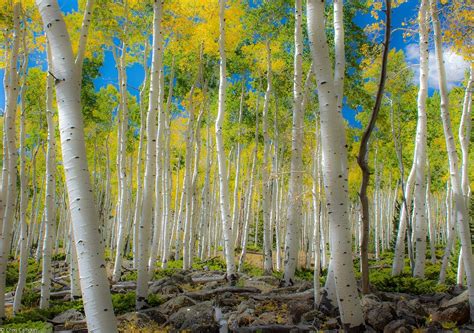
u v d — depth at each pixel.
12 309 10.17
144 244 8.78
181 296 8.73
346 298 5.94
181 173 25.67
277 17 15.19
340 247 5.96
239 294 9.84
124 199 13.98
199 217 25.48
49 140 9.93
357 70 13.75
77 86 4.39
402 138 20.56
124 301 9.12
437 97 20.42
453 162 8.04
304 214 24.14
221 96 12.37
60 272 17.36
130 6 14.16
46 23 4.43
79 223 4.11
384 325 6.54
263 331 6.91
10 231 8.36
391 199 32.81
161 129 14.13
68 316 8.45
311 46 6.27
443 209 33.03
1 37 11.15
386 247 29.16
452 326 6.86
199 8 14.73
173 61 17.22
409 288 9.88
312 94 15.14
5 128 9.12
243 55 17.45
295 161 11.02
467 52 8.95
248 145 23.45
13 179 8.41
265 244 14.50
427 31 11.12
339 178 6.05
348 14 13.65
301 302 7.96
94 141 22.20
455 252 14.69
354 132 17.67
